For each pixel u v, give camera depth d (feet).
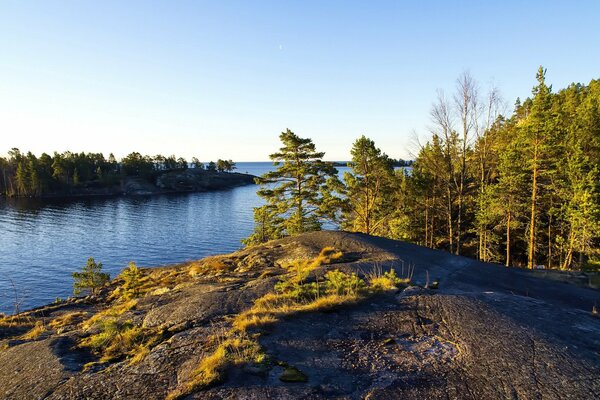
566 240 91.40
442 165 97.86
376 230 111.34
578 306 37.35
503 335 24.38
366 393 18.40
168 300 40.14
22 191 412.57
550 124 76.59
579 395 17.70
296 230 100.27
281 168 102.32
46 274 141.69
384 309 30.22
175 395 18.48
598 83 141.59
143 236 211.20
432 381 19.36
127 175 512.22
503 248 115.34
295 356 22.43
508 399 17.58
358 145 99.55
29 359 25.82
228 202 384.27
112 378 21.24
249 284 40.63
